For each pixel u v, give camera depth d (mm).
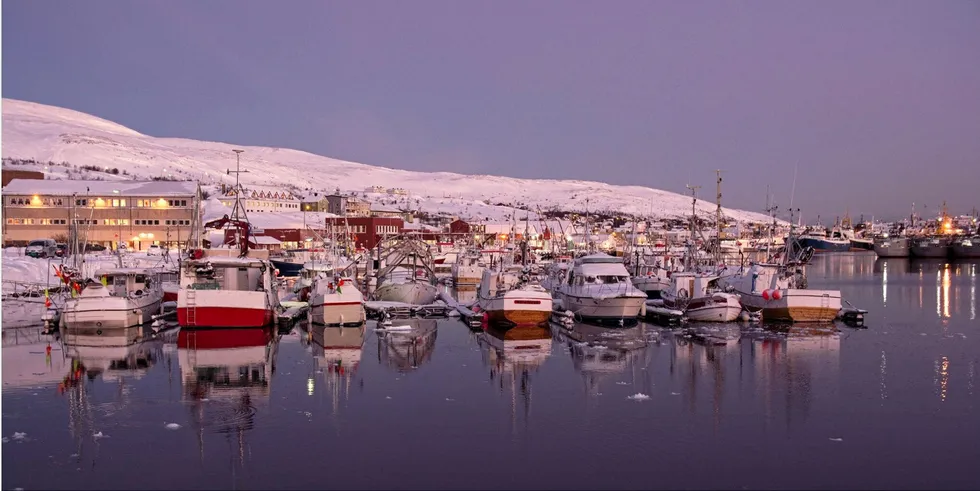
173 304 54000
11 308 48750
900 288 85125
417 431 23781
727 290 57062
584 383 30547
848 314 50906
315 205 194500
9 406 26469
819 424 24719
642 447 22297
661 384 30359
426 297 61031
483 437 23219
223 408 26359
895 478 19969
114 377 31188
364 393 28703
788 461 21188
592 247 122875
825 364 34656
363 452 21766
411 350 38500
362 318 47656
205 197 181750
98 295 42219
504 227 167750
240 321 43625
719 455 21594
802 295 49719
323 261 86875
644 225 196250
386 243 82562
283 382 30562
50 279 60500
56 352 36781
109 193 108438
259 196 185625
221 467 20500
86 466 20469
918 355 37062
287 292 71062
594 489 19094
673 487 19250
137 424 24359
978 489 19281
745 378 31469
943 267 136250
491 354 37312
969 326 48844
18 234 107125
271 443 22531
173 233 108750
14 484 19172
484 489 19078
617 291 49594
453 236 155625
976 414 25953
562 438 23078
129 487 19078
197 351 37312
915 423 24859
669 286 60344
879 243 181875
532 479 19734
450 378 31500
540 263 109562
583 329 47156
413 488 19109
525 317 47156
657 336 43688
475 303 56125
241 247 50812
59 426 24062
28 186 110625
